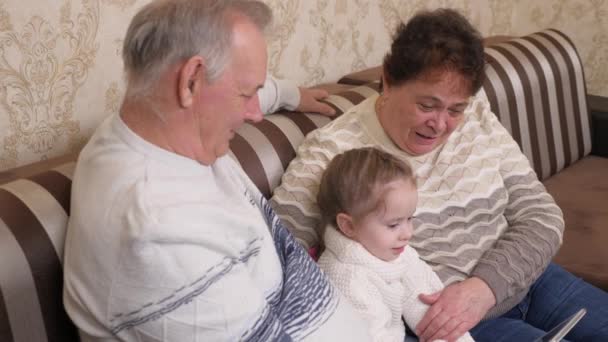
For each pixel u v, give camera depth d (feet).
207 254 2.72
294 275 3.33
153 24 2.72
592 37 8.67
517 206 4.73
